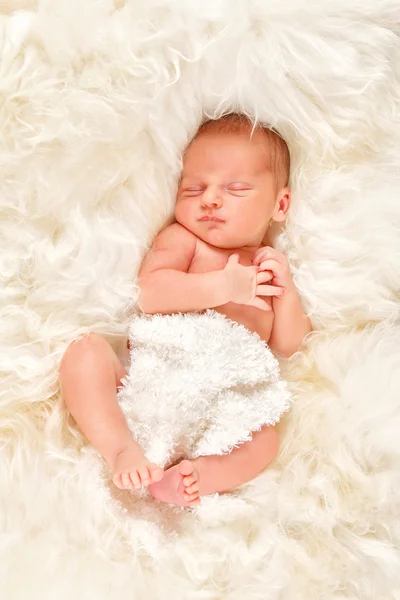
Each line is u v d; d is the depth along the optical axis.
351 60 1.44
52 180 1.37
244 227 1.47
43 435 1.35
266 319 1.51
